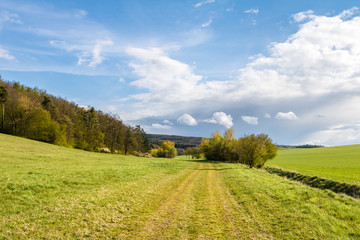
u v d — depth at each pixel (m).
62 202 10.42
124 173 22.09
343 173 36.97
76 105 113.94
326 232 8.04
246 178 22.75
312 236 7.67
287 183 20.56
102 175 19.38
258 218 9.52
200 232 7.82
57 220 8.19
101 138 87.75
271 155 50.38
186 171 31.89
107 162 39.69
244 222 9.00
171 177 23.25
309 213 10.22
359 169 42.44
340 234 7.93
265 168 52.44
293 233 7.91
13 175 15.83
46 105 77.69
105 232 7.51
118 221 8.66
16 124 68.94
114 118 104.75
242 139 49.69
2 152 31.25
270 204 11.70
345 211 10.80
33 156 32.34
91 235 7.16
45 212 8.93
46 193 11.81
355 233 8.11
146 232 7.67
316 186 29.64
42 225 7.62
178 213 10.04
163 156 138.75
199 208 10.98
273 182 20.27
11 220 7.71
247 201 12.49
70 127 79.88
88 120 96.12
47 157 33.84
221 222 8.95
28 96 84.62
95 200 11.18
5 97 65.69
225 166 45.28
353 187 23.98
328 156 82.94
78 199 11.10
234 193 15.03
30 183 13.50
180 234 7.58
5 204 9.31
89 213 9.25
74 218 8.55
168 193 14.62
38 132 68.81
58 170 20.58
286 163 65.44
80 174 18.97
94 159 44.44
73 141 79.38
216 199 13.10
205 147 92.75
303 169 45.19
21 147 41.09
